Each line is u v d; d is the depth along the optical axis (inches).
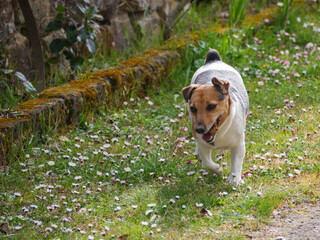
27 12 366.9
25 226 244.7
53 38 430.6
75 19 444.1
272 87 425.7
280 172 292.5
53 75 426.9
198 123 254.5
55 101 347.6
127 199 269.6
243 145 280.8
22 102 370.6
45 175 293.4
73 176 294.5
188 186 280.1
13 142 309.6
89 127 358.0
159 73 440.8
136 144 336.8
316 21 584.4
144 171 297.4
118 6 500.4
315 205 249.9
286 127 352.2
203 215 248.1
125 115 378.6
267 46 522.6
